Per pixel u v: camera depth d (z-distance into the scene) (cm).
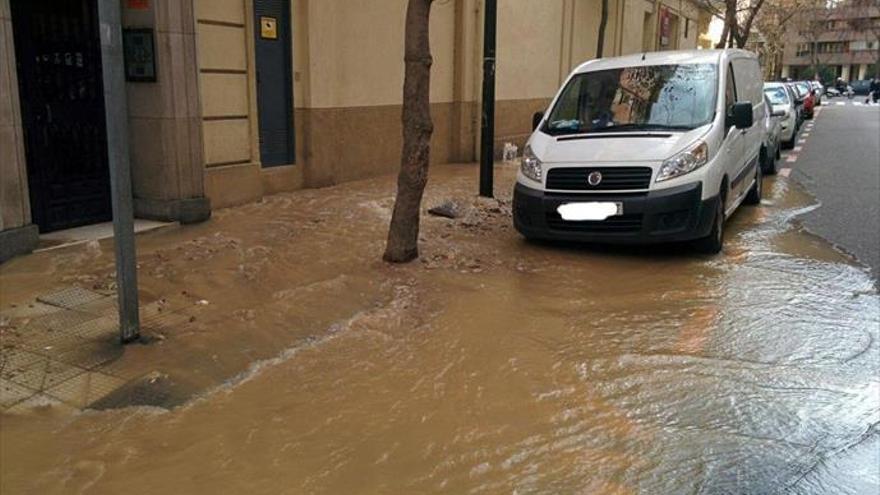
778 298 630
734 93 880
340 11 1088
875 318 585
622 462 375
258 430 404
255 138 934
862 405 439
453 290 632
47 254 657
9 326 512
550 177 753
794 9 4272
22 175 646
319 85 1056
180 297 578
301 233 784
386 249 699
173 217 792
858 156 1772
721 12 3406
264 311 560
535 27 1708
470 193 1090
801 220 970
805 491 354
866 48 9694
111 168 473
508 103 1622
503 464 372
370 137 1185
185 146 796
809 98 3262
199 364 475
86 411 418
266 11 976
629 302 614
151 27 765
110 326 520
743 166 921
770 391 455
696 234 725
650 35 2636
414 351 510
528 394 448
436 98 1402
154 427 405
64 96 730
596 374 477
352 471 365
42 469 364
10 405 421
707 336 543
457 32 1426
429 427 409
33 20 694
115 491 347
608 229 731
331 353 504
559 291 640
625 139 752
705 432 406
